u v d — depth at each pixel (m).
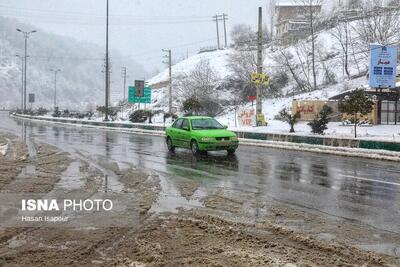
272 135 25.31
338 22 72.31
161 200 9.12
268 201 9.11
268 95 60.03
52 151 19.12
